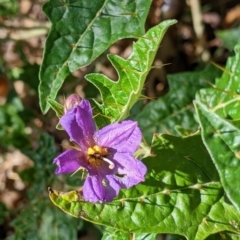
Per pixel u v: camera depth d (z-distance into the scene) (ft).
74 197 0.65
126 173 0.63
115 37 0.74
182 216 0.67
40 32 1.14
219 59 1.15
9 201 1.18
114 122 0.66
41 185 0.97
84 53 0.74
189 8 1.14
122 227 0.66
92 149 0.63
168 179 0.68
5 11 1.05
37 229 0.96
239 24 1.19
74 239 0.94
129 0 0.74
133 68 0.68
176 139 0.69
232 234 0.70
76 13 0.75
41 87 0.74
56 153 0.98
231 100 0.73
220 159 0.59
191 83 0.91
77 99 0.67
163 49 1.15
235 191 0.59
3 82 1.18
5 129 1.04
